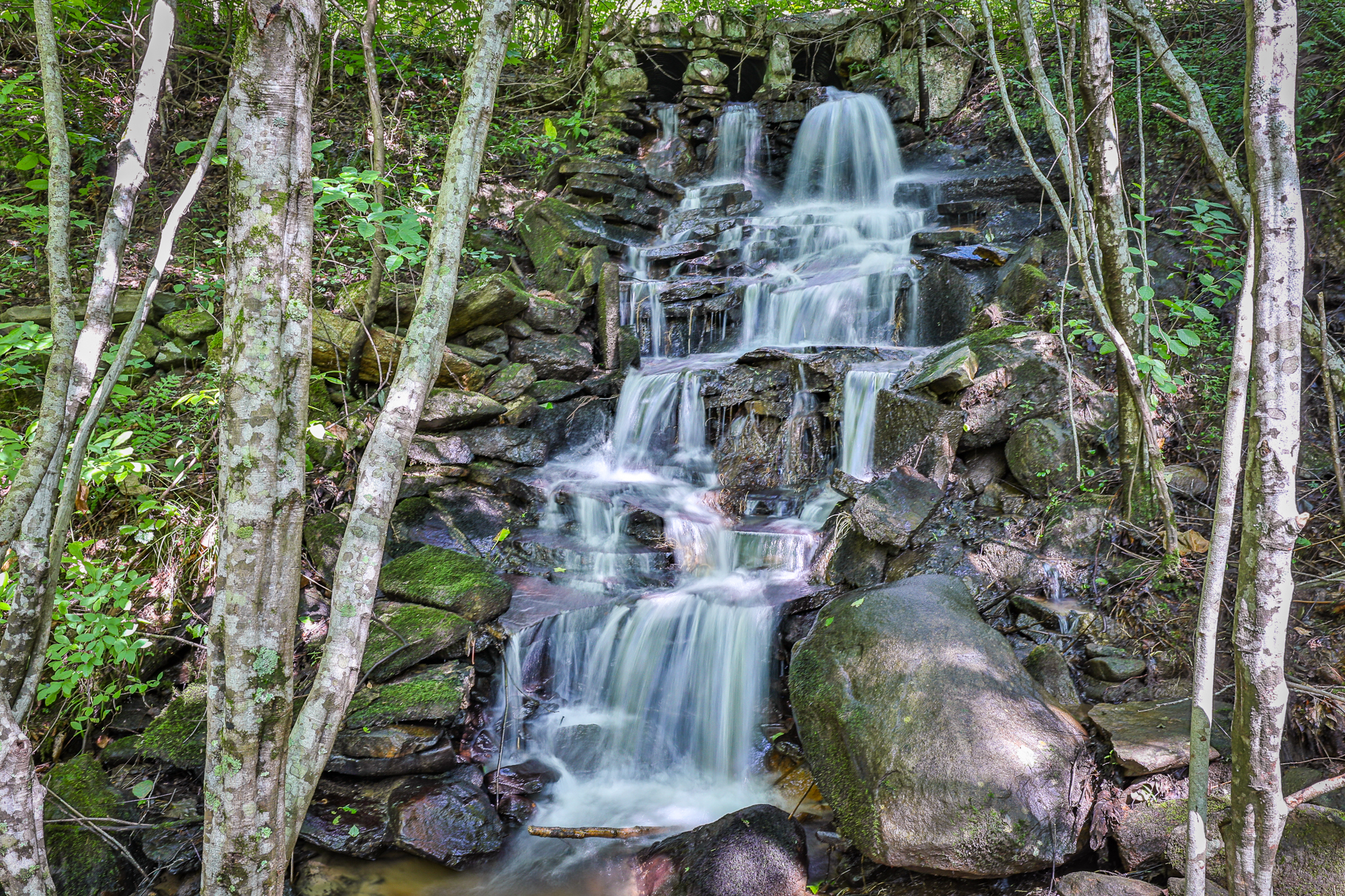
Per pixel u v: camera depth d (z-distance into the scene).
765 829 3.30
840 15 10.68
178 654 4.39
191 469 4.84
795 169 10.23
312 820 3.53
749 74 11.31
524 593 4.80
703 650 4.39
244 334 1.74
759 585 4.74
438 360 2.22
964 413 5.09
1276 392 1.81
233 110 1.72
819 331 7.13
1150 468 4.27
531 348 6.67
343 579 2.10
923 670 3.37
